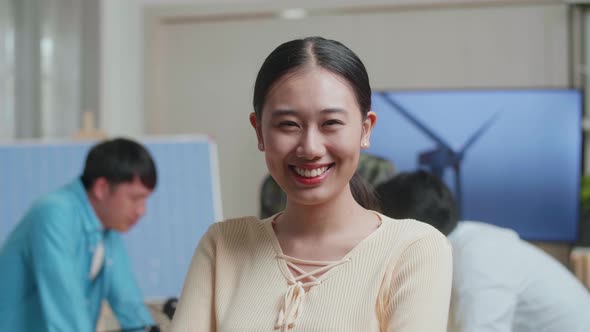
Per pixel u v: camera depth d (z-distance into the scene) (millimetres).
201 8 3518
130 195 1815
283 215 804
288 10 3428
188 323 791
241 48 3508
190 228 2846
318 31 3414
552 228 3201
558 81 3213
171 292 2770
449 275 727
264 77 711
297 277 736
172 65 3586
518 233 3225
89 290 1869
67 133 3236
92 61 3301
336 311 700
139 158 1815
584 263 2984
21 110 3020
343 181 715
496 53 3264
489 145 3234
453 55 3297
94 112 3297
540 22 3221
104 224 1860
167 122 3592
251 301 740
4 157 2793
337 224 757
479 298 1314
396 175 1428
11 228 2734
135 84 3576
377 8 3342
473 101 3238
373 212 797
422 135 3281
